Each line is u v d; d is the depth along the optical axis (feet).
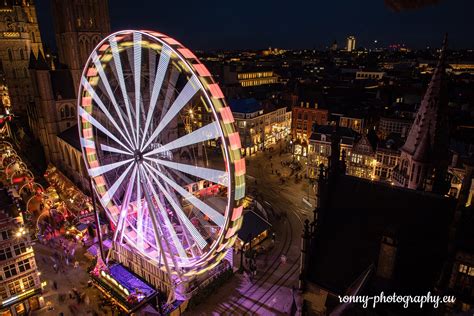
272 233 224.74
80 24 305.73
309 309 109.09
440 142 149.59
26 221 215.51
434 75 146.30
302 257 105.50
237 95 447.42
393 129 331.77
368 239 100.89
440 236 91.09
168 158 178.60
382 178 263.90
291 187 297.12
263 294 170.50
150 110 141.18
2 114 437.58
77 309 159.43
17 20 430.61
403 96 433.48
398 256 93.66
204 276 171.53
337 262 103.40
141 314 153.48
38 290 157.48
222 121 128.36
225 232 131.64
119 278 169.99
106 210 177.68
